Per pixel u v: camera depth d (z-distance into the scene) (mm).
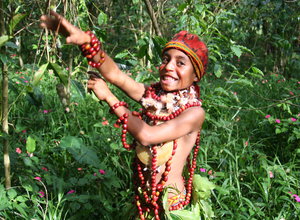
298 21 5707
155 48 2406
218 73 3387
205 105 3596
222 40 3549
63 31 1508
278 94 5617
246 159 3408
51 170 2707
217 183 3145
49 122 3713
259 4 4074
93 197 2432
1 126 2141
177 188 1880
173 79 1779
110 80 1851
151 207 1855
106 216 2500
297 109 4555
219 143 3621
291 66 8188
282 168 3201
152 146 1747
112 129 3428
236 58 9367
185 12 3508
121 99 4707
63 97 2340
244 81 3410
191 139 1863
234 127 4148
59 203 2375
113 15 8383
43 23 1453
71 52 3373
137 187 1908
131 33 7980
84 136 3480
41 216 2428
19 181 2535
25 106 4051
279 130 3686
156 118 1771
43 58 5504
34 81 1535
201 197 1950
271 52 9719
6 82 1990
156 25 2875
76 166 2885
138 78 2730
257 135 4152
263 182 3055
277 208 2854
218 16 3463
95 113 4137
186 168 2035
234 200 2891
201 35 3389
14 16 1689
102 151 3209
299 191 2977
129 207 2008
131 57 3166
